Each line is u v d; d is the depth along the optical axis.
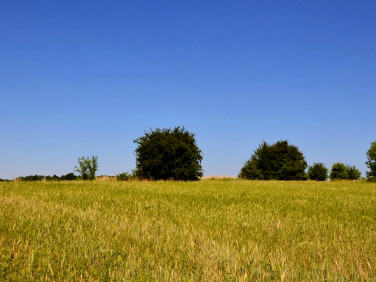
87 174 38.66
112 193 19.41
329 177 62.47
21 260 5.48
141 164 41.09
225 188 25.20
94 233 7.52
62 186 24.47
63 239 6.91
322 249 6.82
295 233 8.69
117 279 4.76
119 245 6.73
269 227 9.34
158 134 41.56
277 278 4.93
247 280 4.78
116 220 9.39
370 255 6.41
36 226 8.21
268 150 59.16
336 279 4.81
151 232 7.97
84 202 14.56
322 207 14.62
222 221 10.34
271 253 6.17
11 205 12.05
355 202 16.81
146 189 22.91
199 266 5.34
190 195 18.92
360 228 9.62
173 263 5.66
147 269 5.10
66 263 5.41
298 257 6.33
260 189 24.91
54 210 11.16
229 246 6.86
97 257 5.68
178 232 8.03
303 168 61.00
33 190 20.30
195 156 41.69
